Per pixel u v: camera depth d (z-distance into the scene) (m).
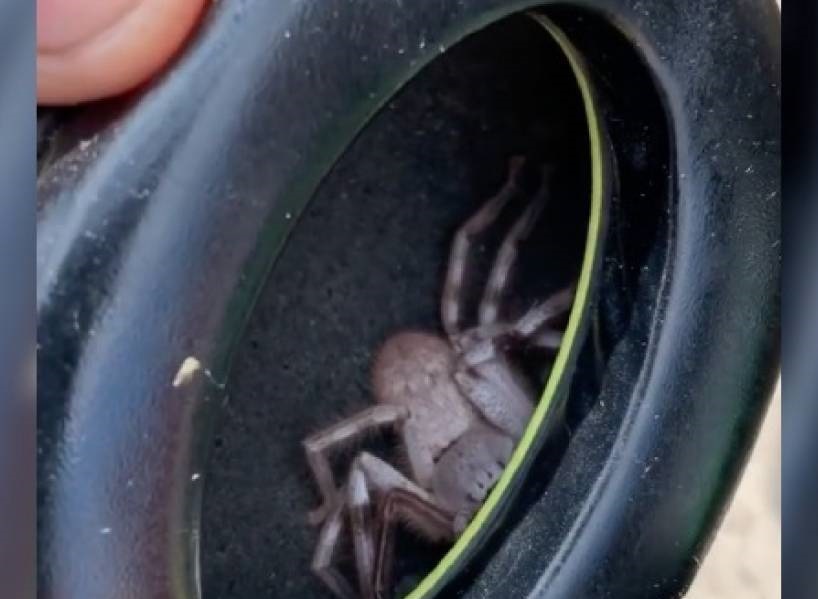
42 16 0.26
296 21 0.26
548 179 0.30
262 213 0.26
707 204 0.29
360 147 0.30
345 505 0.31
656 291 0.29
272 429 0.30
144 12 0.26
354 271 0.31
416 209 0.31
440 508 0.31
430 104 0.30
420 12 0.27
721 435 0.29
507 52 0.30
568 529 0.29
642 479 0.29
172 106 0.26
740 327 0.29
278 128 0.26
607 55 0.28
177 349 0.26
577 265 0.30
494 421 0.31
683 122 0.28
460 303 0.31
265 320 0.30
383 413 0.31
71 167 0.26
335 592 0.31
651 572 0.29
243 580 0.30
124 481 0.26
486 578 0.29
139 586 0.26
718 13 0.28
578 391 0.29
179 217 0.26
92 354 0.26
